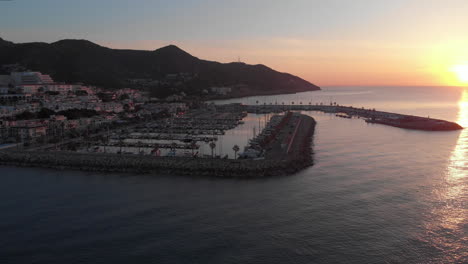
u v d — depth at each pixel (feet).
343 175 442.91
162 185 408.26
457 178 427.74
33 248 268.00
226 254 256.52
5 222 310.65
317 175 443.73
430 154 562.25
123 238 280.10
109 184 414.00
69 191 389.60
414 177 433.07
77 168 484.33
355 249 262.47
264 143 630.74
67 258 254.06
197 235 283.59
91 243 273.54
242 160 490.49
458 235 283.18
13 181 429.38
